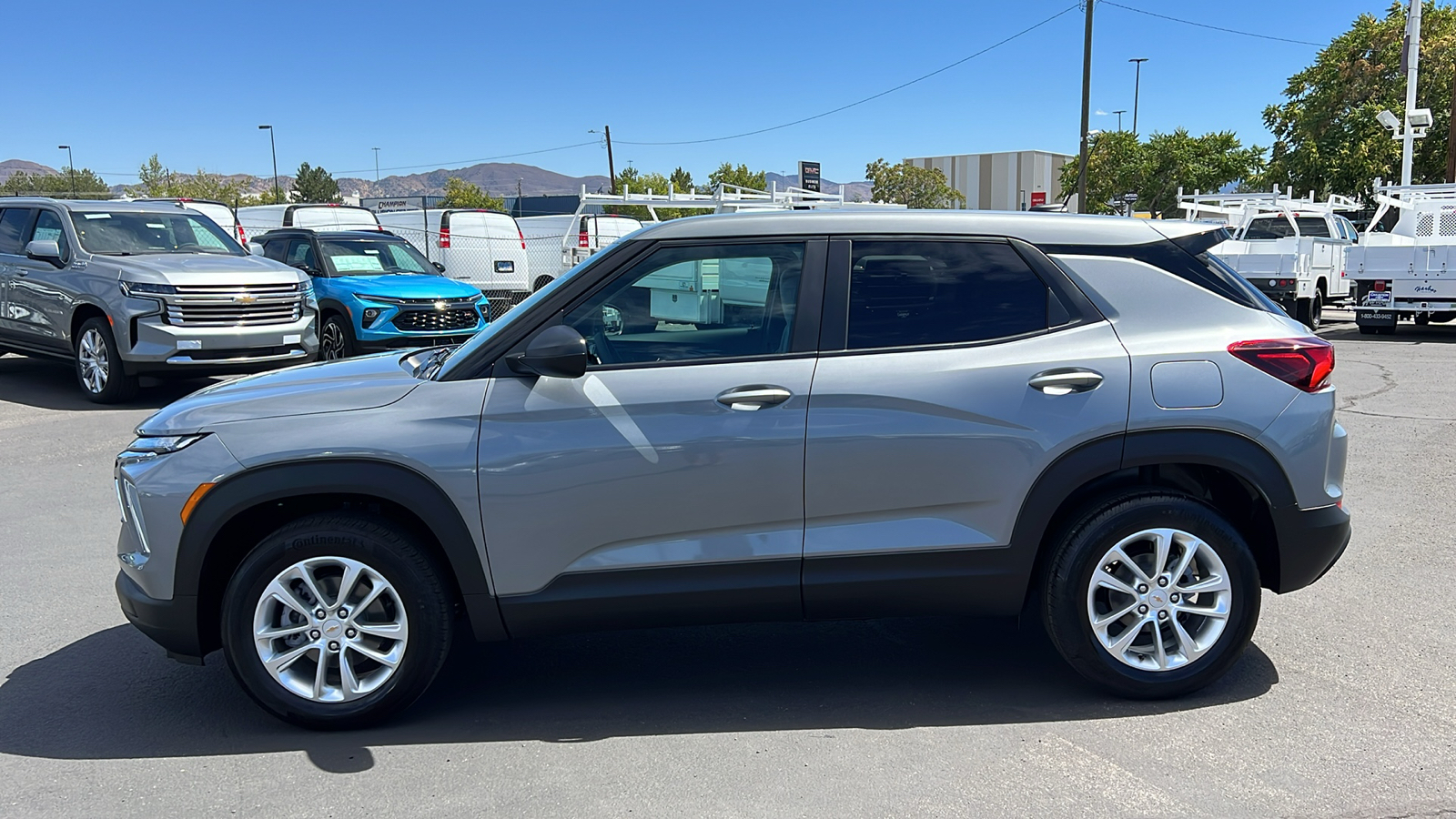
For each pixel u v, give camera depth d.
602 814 3.18
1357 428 9.22
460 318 13.66
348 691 3.73
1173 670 3.85
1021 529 3.77
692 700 4.02
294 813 3.21
